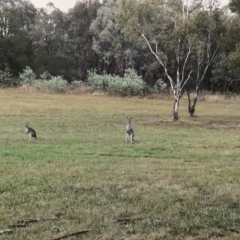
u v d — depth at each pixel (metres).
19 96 48.94
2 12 72.88
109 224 7.00
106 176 10.74
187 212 7.64
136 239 6.37
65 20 78.38
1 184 9.66
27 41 74.06
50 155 14.36
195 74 42.88
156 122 29.50
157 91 59.81
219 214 7.53
